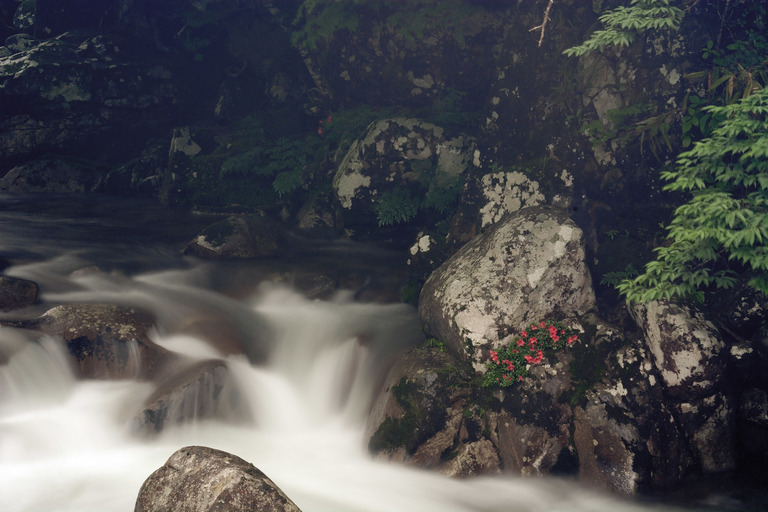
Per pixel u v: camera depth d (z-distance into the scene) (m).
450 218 12.37
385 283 11.73
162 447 8.65
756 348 8.45
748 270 9.17
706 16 10.29
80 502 7.56
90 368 9.22
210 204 15.11
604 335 8.57
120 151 17.98
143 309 10.20
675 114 10.20
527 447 8.05
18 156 17.20
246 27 17.55
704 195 7.38
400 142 13.05
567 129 10.89
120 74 17.52
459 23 13.59
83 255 12.27
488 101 12.12
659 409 8.10
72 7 19.36
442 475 8.00
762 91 7.54
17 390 8.73
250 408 9.31
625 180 10.51
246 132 16.03
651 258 10.09
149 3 18.97
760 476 8.05
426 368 8.61
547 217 9.27
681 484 7.93
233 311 10.76
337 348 9.98
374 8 14.28
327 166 14.63
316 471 8.31
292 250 12.97
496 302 8.69
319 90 16.33
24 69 16.83
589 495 7.77
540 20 11.48
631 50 10.47
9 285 10.15
